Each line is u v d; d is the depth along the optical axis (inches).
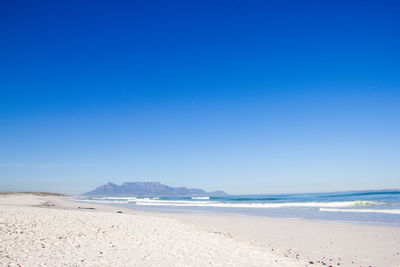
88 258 357.4
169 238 513.7
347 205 1536.7
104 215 836.0
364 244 526.3
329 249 492.1
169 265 341.1
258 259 378.0
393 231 642.8
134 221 733.9
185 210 1473.9
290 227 743.7
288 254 452.1
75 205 1744.6
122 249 414.6
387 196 2706.7
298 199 2869.1
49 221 631.8
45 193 5920.3
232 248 440.1
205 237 534.3
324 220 893.2
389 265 394.3
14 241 426.0
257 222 855.1
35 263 325.1
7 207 965.2
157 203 2536.9
